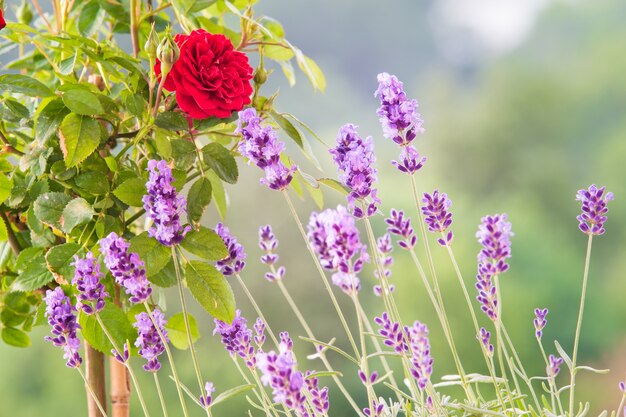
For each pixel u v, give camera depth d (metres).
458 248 8.99
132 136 1.17
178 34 1.16
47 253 1.13
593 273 10.33
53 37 1.17
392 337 1.09
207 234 1.09
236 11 1.19
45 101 1.15
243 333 1.12
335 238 1.03
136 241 1.08
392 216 1.10
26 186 1.17
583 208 1.07
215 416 7.07
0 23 1.15
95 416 1.19
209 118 1.16
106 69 1.17
